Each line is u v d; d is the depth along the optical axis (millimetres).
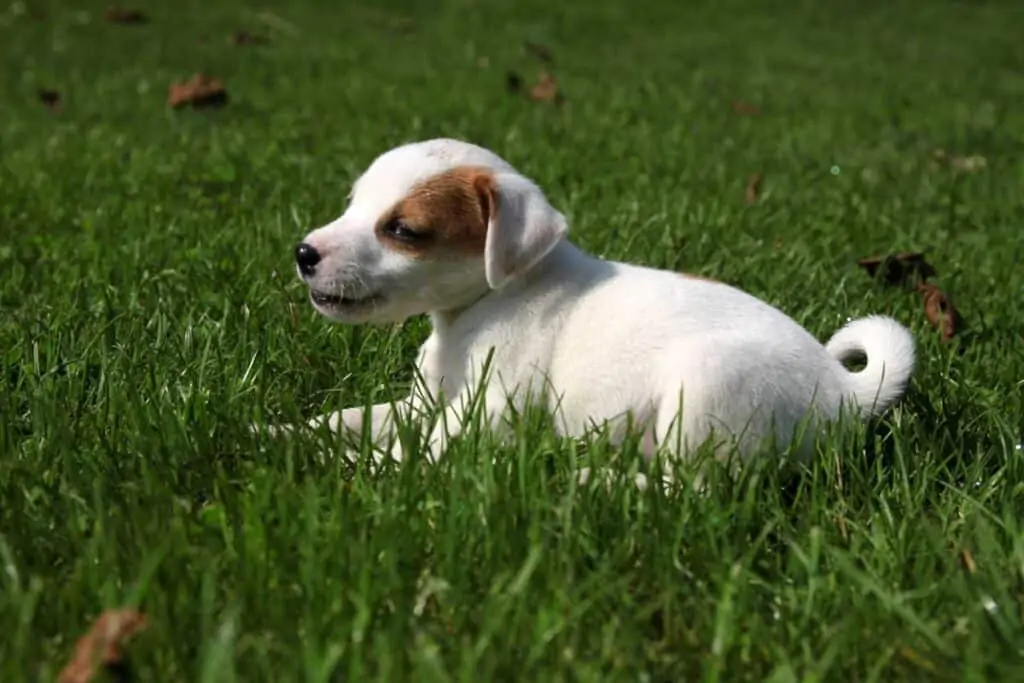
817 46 3303
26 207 1457
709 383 929
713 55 3076
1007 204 1604
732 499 887
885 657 778
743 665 781
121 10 3262
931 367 1096
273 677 751
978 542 860
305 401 1043
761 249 1368
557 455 922
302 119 2010
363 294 990
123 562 811
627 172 1670
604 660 767
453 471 899
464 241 988
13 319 1138
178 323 1125
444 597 805
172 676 753
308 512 834
